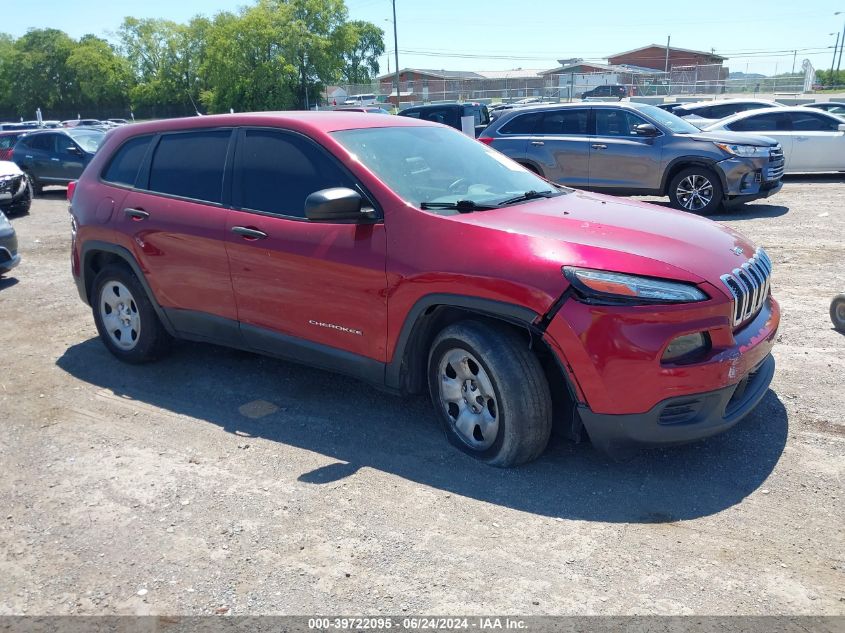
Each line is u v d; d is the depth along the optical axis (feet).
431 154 14.25
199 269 14.93
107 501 11.35
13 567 9.79
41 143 58.85
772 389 14.43
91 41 274.16
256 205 14.12
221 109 192.34
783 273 23.70
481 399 11.89
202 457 12.73
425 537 10.09
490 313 11.12
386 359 12.51
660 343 10.26
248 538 10.23
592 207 13.20
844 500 10.56
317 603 8.84
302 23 185.06
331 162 13.17
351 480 11.71
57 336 20.06
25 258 31.73
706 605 8.54
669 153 35.68
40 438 13.69
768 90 141.08
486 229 11.50
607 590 8.86
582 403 10.71
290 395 15.33
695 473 11.48
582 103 38.93
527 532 10.11
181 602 8.97
